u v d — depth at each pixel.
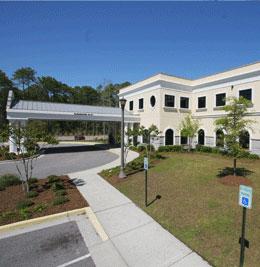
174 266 4.51
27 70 64.06
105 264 4.69
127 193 9.20
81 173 13.27
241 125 10.05
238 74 20.48
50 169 14.73
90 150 26.41
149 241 5.48
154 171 12.96
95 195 9.00
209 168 13.55
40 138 9.01
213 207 7.27
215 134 22.86
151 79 24.94
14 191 9.29
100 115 25.22
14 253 5.15
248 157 17.47
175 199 8.18
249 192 4.09
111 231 6.05
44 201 8.12
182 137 25.41
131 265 4.61
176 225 6.20
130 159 18.47
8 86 55.59
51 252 5.18
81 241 5.64
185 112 25.62
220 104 22.58
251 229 5.79
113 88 64.25
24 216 6.83
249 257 4.63
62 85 70.88
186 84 25.70
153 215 6.94
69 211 7.28
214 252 4.88
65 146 31.67
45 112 22.16
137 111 28.09
